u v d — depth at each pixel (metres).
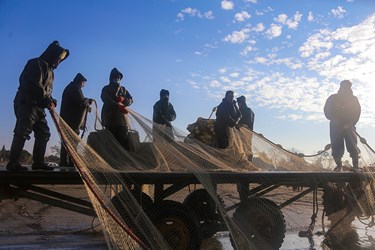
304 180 7.99
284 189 8.07
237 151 8.30
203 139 8.51
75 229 8.99
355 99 9.62
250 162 8.47
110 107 7.29
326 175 8.21
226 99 8.75
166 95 9.34
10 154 5.88
